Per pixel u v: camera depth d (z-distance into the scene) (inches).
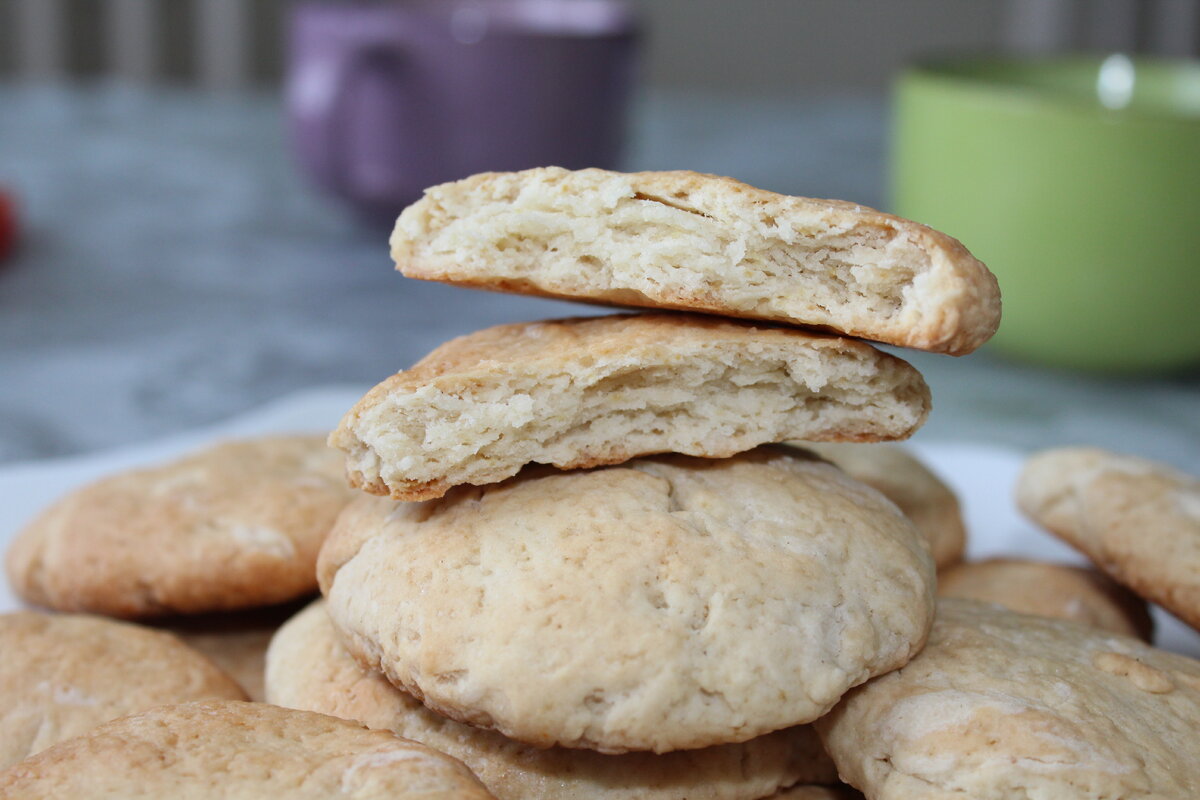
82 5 32.5
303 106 19.6
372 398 8.7
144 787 8.0
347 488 11.2
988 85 18.8
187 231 22.4
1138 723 8.7
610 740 8.4
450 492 9.3
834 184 23.8
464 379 8.7
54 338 17.6
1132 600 11.0
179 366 16.8
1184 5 31.9
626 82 19.8
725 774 9.1
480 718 8.5
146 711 8.7
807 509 9.2
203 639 10.8
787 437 9.1
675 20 35.9
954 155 16.5
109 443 14.5
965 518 12.5
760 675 8.5
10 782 8.2
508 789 8.9
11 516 12.0
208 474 11.3
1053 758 8.4
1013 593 10.8
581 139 19.3
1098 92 18.9
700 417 9.1
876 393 9.1
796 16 35.8
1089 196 15.6
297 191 25.0
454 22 18.6
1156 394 17.3
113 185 24.5
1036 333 17.0
